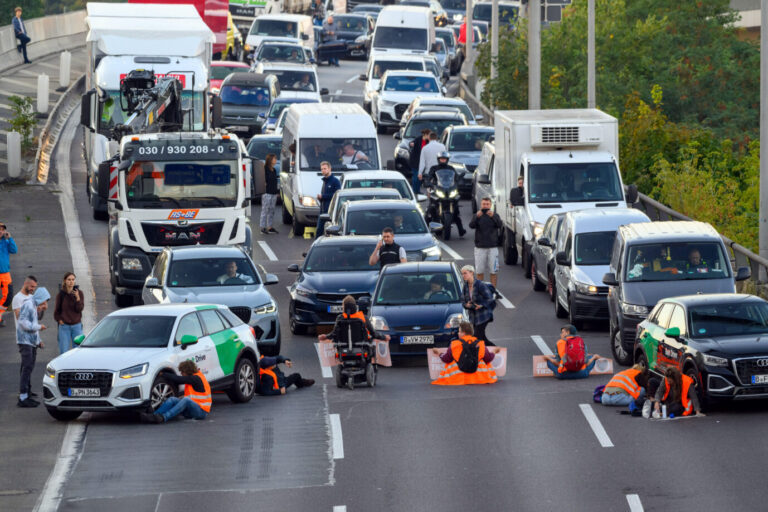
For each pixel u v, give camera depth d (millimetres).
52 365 68375
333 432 64000
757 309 69750
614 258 85625
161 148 98625
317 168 128750
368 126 131500
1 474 58781
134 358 68062
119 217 98875
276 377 75000
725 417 65375
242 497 53500
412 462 57969
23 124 163500
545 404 69062
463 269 81375
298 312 90438
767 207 102125
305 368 81062
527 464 56969
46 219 134750
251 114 174250
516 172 112875
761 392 65250
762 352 65625
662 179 139250
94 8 134875
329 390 74812
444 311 81188
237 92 177125
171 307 72438
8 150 151875
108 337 70688
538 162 110375
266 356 80375
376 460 58562
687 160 148000
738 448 58656
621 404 68062
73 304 78125
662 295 79562
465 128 149750
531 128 111312
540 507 50438
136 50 125000
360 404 70500
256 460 59375
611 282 81688
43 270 113625
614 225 93125
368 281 90438
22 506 53656
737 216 133750
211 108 125875
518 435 62344
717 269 82000
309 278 91938
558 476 54844
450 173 127375
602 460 57250
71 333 78062
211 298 83188
